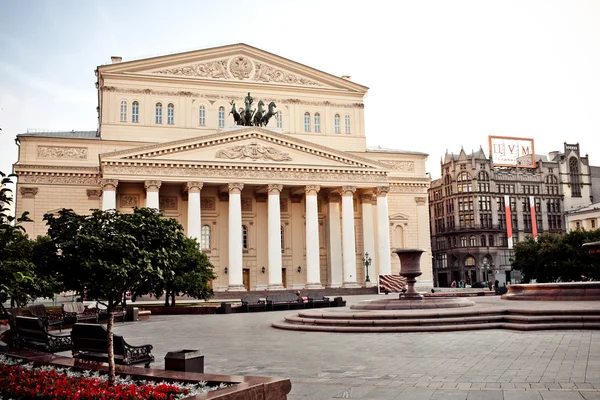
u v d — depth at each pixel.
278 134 73.19
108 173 66.44
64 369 14.77
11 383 12.07
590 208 112.75
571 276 77.06
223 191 75.56
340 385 14.20
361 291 73.81
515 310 25.92
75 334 17.09
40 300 64.50
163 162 68.31
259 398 11.20
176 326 34.28
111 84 76.88
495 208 121.50
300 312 32.84
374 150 89.69
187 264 51.03
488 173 122.25
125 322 38.38
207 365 18.16
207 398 10.10
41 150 73.12
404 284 75.94
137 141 76.19
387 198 85.88
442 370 15.61
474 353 18.28
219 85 81.31
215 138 70.62
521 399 11.77
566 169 129.75
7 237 13.97
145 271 15.01
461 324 25.22
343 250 75.44
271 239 72.00
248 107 76.56
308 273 73.50
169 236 15.60
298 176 74.00
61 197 72.50
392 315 26.36
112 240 14.62
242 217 78.88
